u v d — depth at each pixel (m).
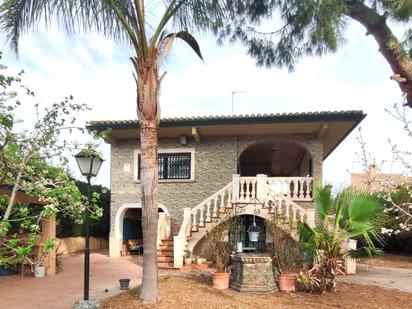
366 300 8.64
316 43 10.28
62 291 9.94
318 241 9.42
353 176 9.02
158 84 8.62
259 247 14.12
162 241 15.66
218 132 17.12
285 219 12.20
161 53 8.69
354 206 9.18
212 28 10.02
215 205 15.18
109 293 9.51
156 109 8.58
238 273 9.73
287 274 9.85
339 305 8.15
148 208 8.38
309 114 14.76
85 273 8.12
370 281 11.21
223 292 9.33
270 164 26.33
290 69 11.31
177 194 17.53
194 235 14.90
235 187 15.02
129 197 17.81
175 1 8.71
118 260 16.41
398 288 10.20
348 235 9.20
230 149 17.42
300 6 9.28
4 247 6.20
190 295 8.91
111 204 17.91
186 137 17.52
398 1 8.49
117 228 17.75
